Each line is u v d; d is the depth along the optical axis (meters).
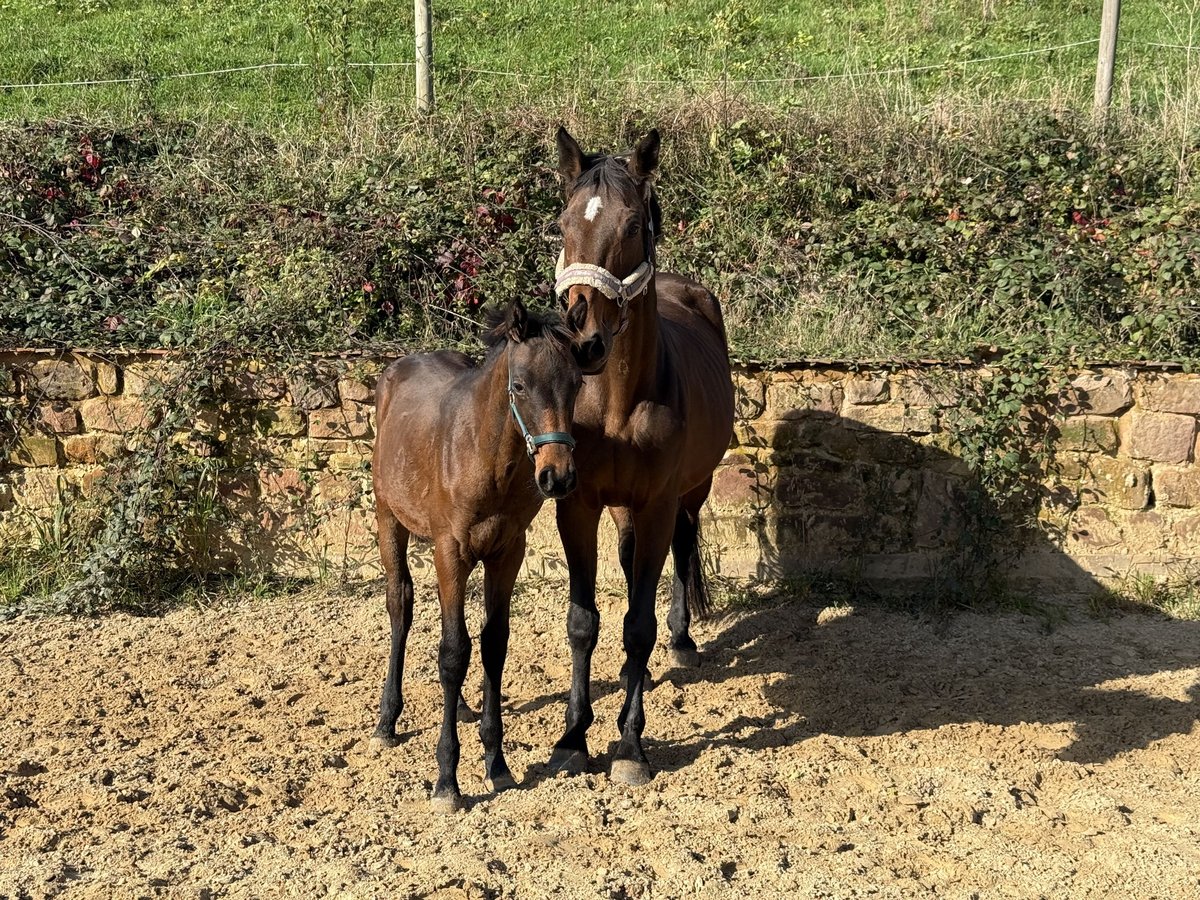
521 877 3.99
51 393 7.25
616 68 13.37
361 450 7.31
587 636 5.06
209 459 7.22
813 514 7.27
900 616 6.95
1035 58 14.12
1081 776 5.00
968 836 4.39
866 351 7.57
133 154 9.78
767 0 16.58
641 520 5.12
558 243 8.82
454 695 4.64
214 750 5.18
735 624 6.88
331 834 4.31
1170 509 7.18
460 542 4.56
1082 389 7.11
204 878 3.97
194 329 7.50
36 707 5.65
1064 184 9.31
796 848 4.26
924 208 9.19
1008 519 7.21
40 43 14.52
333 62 12.45
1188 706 5.75
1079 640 6.63
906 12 15.94
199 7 15.99
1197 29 14.77
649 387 4.92
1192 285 8.02
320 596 7.16
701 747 5.29
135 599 7.05
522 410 4.11
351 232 8.55
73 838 4.28
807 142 9.76
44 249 8.57
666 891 3.91
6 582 7.07
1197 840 4.39
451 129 9.88
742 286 8.81
